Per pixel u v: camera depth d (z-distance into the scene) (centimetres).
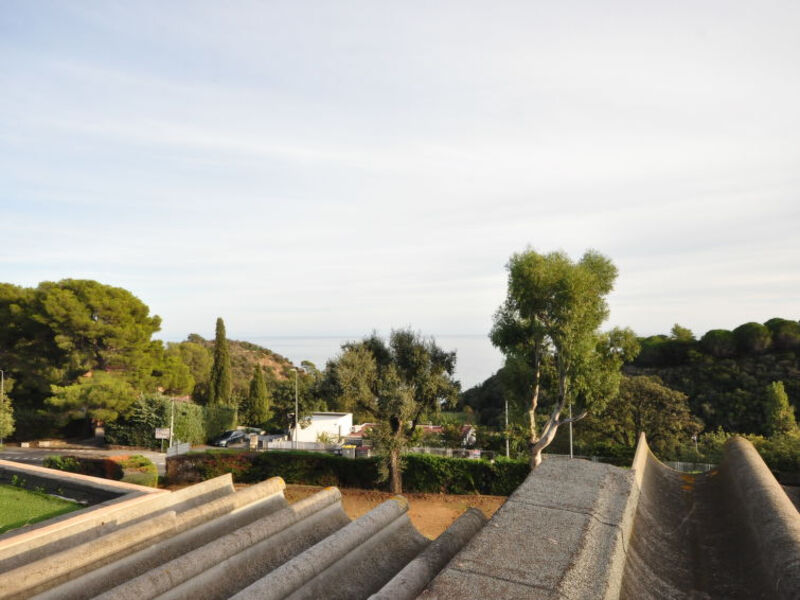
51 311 3925
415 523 1981
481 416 6372
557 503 337
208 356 7238
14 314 4181
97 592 358
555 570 252
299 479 2542
